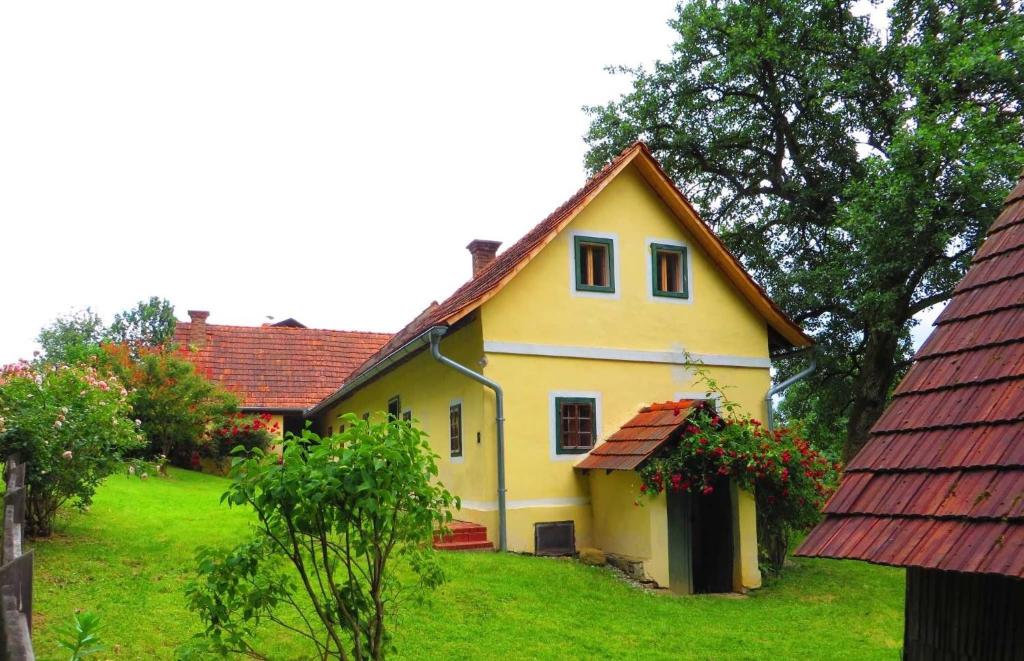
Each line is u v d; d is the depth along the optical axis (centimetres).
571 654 795
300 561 498
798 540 1494
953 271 1664
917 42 1742
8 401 923
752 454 1194
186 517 1220
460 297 1555
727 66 1845
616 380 1404
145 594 806
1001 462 380
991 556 341
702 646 866
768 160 2092
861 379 1848
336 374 2698
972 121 1449
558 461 1336
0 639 307
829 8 1828
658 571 1177
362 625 515
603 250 1433
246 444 2052
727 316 1522
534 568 1134
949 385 453
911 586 448
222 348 2675
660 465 1178
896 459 440
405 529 509
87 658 635
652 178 1456
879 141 1855
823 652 864
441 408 1501
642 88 2033
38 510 970
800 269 1861
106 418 985
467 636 816
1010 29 1533
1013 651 382
